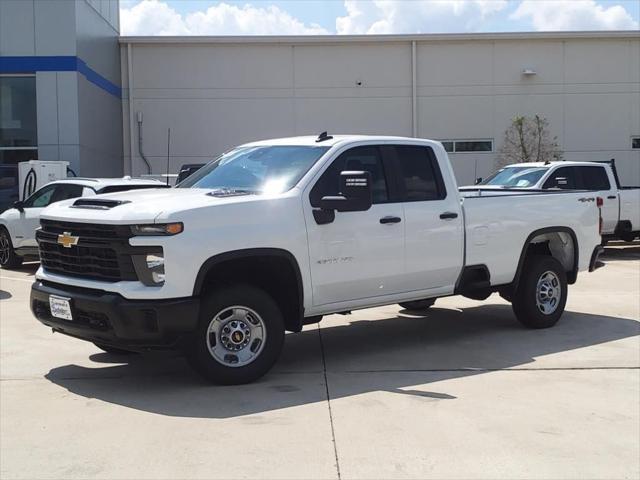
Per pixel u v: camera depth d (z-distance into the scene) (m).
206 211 5.52
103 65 23.62
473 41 26.22
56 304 5.84
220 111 26.02
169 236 5.35
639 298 10.38
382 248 6.56
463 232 7.23
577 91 26.55
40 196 13.52
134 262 5.40
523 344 7.42
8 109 20.69
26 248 13.48
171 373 6.31
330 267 6.23
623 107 26.66
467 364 6.60
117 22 25.81
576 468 4.18
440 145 7.27
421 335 7.95
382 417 5.05
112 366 6.57
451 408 5.26
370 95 26.22
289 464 4.21
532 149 25.83
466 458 4.31
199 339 5.62
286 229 5.90
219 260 5.53
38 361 6.75
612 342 7.48
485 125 26.44
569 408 5.28
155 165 26.00
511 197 7.77
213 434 4.71
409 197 6.87
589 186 15.57
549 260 8.20
